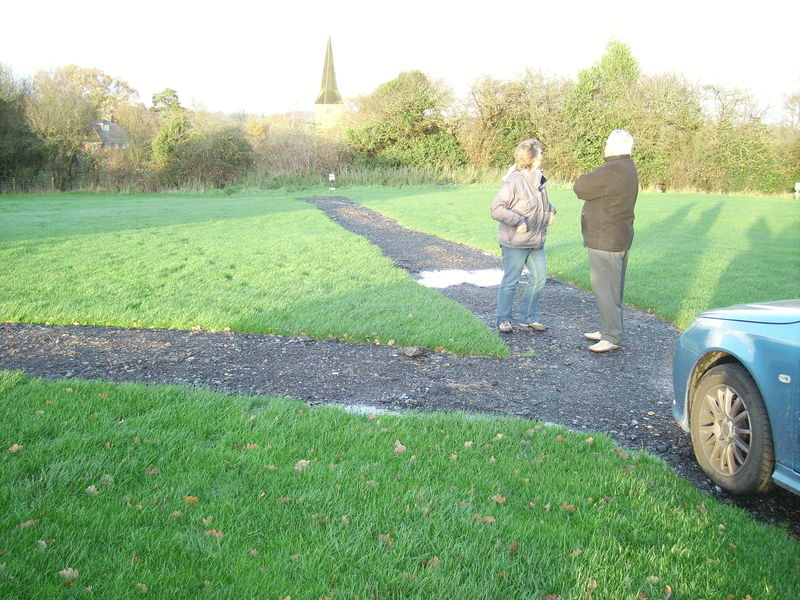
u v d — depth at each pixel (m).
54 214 20.23
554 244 13.16
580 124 36.00
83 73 55.66
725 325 3.34
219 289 7.76
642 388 4.96
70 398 3.94
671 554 2.49
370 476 3.04
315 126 41.22
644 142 35.09
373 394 4.50
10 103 36.28
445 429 3.73
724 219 19.44
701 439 3.40
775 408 2.84
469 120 38.38
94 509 2.63
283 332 5.96
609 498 2.94
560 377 5.14
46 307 6.56
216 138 37.16
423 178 36.78
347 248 11.73
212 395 4.14
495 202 6.12
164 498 2.74
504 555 2.43
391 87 38.69
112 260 9.93
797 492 2.72
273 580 2.22
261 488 2.88
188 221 17.33
